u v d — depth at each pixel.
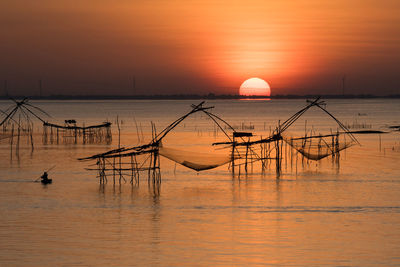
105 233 47.38
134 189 69.69
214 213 55.62
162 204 60.19
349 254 41.19
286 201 61.81
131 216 54.16
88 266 38.34
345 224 50.78
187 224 50.78
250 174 82.44
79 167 90.31
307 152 95.75
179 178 78.62
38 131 176.38
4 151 116.19
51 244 43.84
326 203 60.56
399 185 72.25
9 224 50.53
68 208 58.00
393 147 122.19
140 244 43.91
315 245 43.53
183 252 41.66
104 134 162.25
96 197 64.19
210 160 81.62
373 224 50.75
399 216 54.06
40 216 53.94
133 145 129.88
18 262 39.09
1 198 63.41
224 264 38.78
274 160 99.06
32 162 96.75
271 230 48.53
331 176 80.25
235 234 47.06
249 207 58.56
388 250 42.22
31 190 68.69
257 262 39.22
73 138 150.88
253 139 145.50
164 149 80.06
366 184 73.12
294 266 38.34
